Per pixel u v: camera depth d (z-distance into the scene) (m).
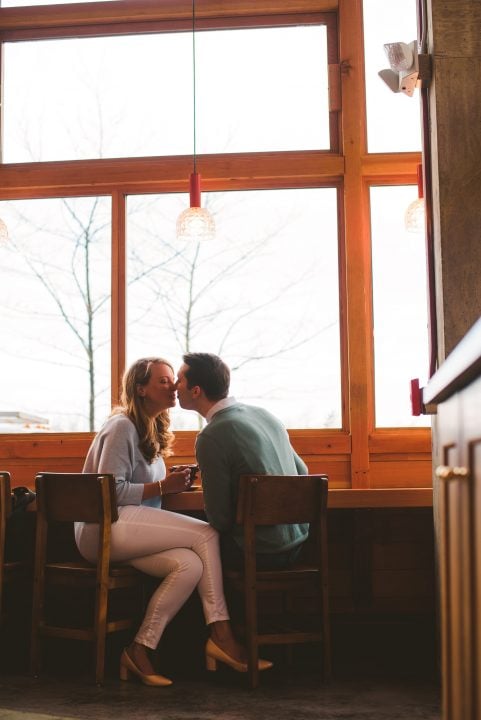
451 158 3.39
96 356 4.57
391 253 4.50
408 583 4.08
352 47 4.52
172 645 4.06
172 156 4.58
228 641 3.36
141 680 3.39
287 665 3.75
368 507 3.75
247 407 3.62
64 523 4.17
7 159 4.69
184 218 3.97
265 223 4.57
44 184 4.56
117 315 4.54
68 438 4.47
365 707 3.03
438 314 3.44
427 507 4.01
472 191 3.37
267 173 4.48
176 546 3.42
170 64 4.69
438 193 3.39
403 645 4.05
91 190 4.61
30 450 4.40
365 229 4.48
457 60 3.42
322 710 2.98
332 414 4.44
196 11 4.63
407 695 3.21
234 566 3.48
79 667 3.74
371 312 4.47
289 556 3.51
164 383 3.64
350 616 4.07
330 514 4.11
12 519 4.02
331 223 4.55
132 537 3.41
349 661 3.88
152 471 3.71
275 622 4.08
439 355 3.42
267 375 4.49
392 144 4.52
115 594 4.11
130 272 4.60
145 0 4.66
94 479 3.38
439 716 2.91
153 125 4.65
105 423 3.66
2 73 4.75
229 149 4.60
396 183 4.51
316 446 4.31
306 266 4.54
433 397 1.47
